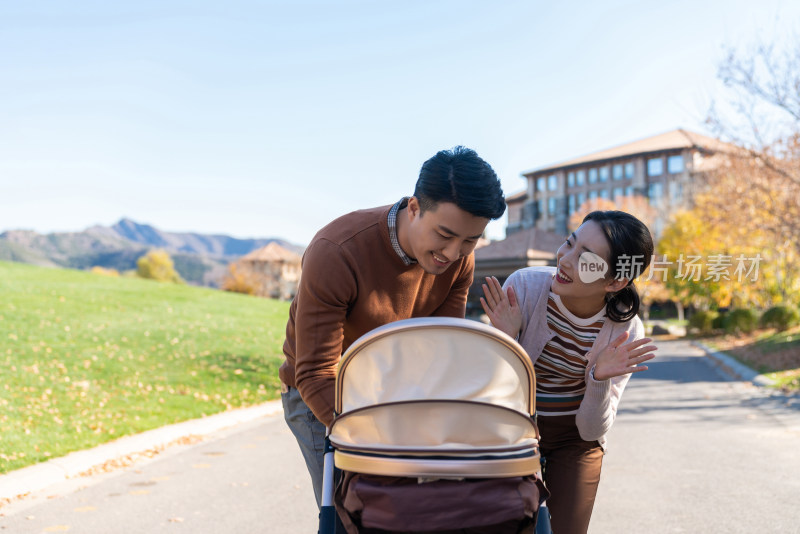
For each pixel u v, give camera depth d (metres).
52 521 4.92
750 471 6.29
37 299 20.50
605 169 80.00
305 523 4.88
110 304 21.77
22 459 6.49
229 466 6.77
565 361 2.71
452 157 2.19
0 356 12.15
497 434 2.00
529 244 22.23
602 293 2.56
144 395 10.64
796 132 16.00
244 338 18.28
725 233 16.86
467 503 1.90
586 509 2.80
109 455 7.04
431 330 2.03
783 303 27.28
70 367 12.08
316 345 2.41
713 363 20.34
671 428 8.85
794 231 15.64
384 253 2.47
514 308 2.69
